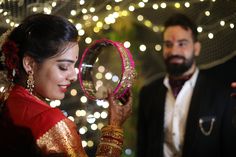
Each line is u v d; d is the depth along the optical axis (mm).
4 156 1550
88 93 1900
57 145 1535
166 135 3238
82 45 3117
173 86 3299
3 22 2789
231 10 3174
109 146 1728
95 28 3211
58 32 1604
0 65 1706
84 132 3160
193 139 3113
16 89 1652
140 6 3113
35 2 2826
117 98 1845
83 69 1929
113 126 1767
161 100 3311
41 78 1630
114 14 3105
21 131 1551
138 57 4113
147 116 3357
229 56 3332
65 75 1640
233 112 3055
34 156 1527
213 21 3270
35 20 1623
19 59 1633
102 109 3262
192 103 3180
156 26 3684
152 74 4133
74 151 1550
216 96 3139
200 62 3436
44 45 1593
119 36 3830
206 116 3117
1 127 1585
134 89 4062
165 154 3219
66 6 2916
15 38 1629
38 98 1665
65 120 1578
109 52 2398
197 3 3285
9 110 1602
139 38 4000
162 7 3238
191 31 3270
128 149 3998
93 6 3016
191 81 3256
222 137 3074
